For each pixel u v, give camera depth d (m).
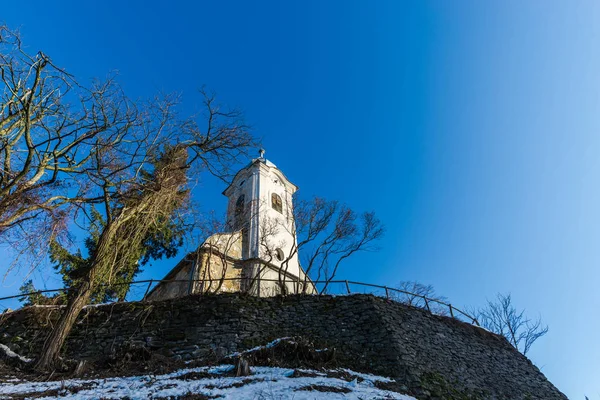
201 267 21.58
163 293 23.34
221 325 14.57
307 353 12.77
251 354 12.55
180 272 23.67
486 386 14.98
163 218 15.77
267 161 31.20
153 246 21.00
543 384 17.56
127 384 9.90
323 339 14.65
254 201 27.31
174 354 13.41
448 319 17.88
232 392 9.09
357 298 16.31
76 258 19.02
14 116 11.19
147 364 12.09
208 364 12.16
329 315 15.76
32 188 11.41
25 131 10.41
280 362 12.28
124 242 14.13
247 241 25.28
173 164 14.42
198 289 20.55
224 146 14.38
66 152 11.83
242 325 14.60
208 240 22.25
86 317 14.77
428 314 17.34
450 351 15.85
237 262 23.62
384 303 16.28
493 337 18.95
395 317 15.74
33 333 14.11
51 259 18.48
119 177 12.69
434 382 13.05
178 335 14.20
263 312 15.64
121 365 12.09
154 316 15.02
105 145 11.96
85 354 13.62
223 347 13.62
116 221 13.57
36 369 11.27
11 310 14.96
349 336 14.78
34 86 10.48
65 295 16.25
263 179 29.47
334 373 11.76
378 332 14.65
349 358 13.72
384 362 13.51
